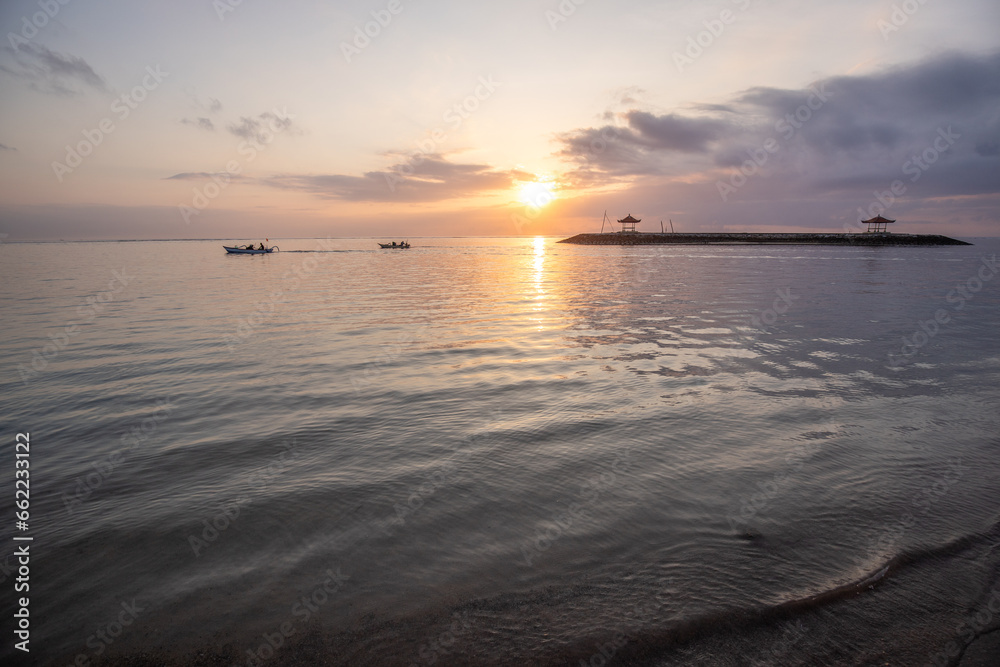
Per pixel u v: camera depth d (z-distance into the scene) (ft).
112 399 32.60
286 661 11.50
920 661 11.37
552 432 25.61
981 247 351.87
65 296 92.27
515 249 421.59
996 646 11.75
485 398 31.55
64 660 11.64
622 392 32.22
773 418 27.09
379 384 35.09
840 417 27.17
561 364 39.86
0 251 385.29
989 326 54.49
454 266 193.88
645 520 17.28
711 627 12.41
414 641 12.04
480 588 13.92
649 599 13.41
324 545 16.16
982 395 30.76
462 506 18.44
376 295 94.22
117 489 20.40
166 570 15.02
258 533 16.93
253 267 186.50
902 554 15.17
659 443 23.94
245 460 23.07
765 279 118.42
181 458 23.41
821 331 52.49
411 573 14.64
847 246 357.20
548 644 11.92
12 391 34.50
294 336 53.06
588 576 14.35
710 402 29.94
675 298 83.41
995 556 15.15
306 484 20.51
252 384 35.53
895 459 21.90
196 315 68.49
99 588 14.25
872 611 12.91
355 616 12.91
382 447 24.23
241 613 13.12
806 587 13.80
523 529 16.85
